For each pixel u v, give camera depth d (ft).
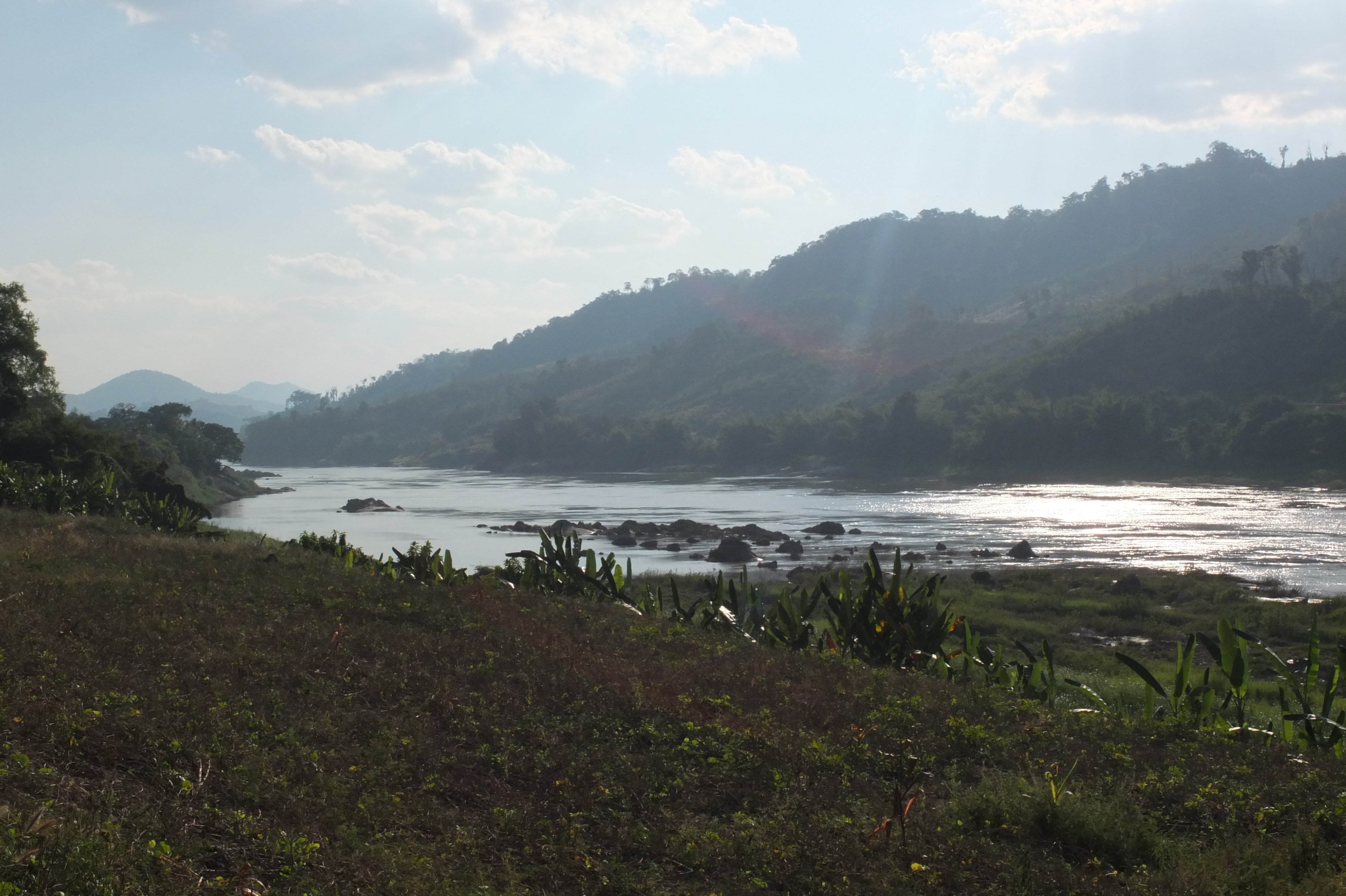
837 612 47.29
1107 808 23.24
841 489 333.62
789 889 19.56
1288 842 21.70
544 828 21.45
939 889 19.74
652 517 234.79
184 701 26.18
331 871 18.11
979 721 32.09
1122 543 162.61
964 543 168.66
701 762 26.58
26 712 23.24
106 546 63.87
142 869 16.79
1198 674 61.21
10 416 156.04
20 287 160.97
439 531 201.57
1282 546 155.53
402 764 23.97
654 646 42.14
